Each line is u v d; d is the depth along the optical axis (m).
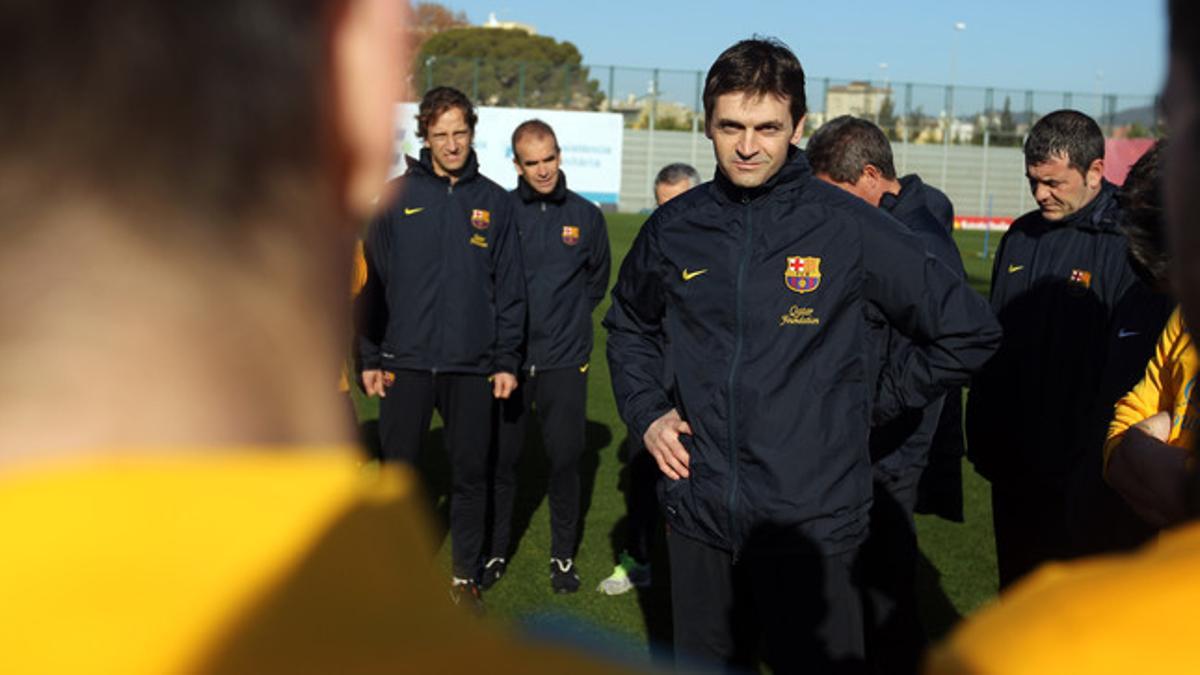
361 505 0.42
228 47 0.41
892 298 3.01
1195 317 0.47
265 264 0.42
